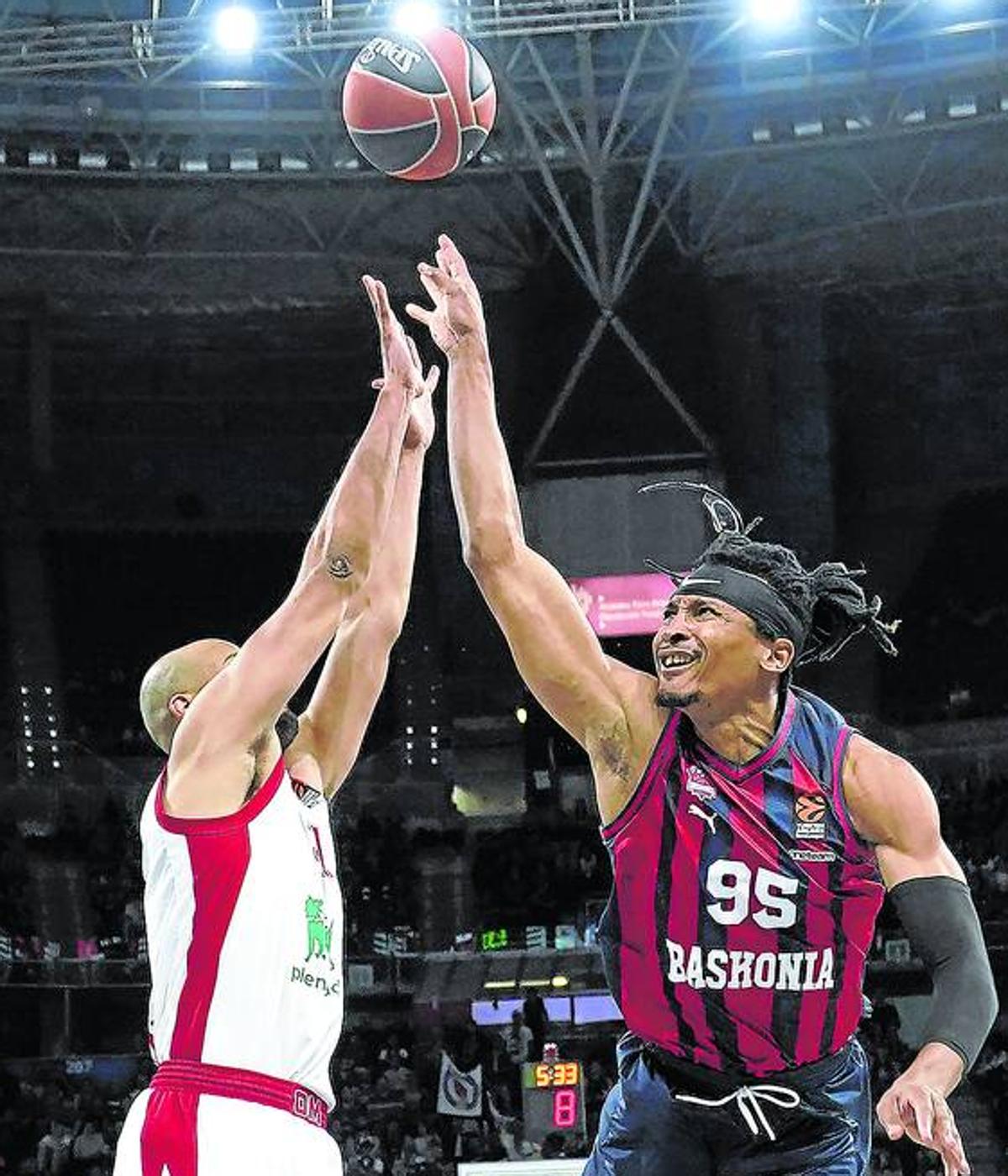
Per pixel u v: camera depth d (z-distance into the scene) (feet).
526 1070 51.21
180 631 89.81
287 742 13.30
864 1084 12.69
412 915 78.02
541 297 81.05
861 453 86.89
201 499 89.10
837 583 12.69
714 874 12.10
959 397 85.66
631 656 81.97
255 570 90.84
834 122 69.41
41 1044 72.64
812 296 81.41
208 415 88.53
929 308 81.41
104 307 81.51
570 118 66.54
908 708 86.69
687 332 82.07
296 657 12.22
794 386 83.15
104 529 89.04
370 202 74.54
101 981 72.59
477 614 88.28
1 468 86.63
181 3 67.26
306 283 78.74
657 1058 12.67
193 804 12.17
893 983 69.46
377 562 14.55
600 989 71.77
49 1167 63.05
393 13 58.23
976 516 86.94
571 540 79.00
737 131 70.54
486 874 78.23
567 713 12.57
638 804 12.30
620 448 83.51
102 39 60.29
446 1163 61.72
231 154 70.23
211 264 77.30
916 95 67.87
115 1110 66.59
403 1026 71.67
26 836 80.84
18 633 87.15
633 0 63.62
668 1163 12.62
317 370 86.74
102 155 69.67
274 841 12.37
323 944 12.57
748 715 12.19
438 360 82.79
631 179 73.92
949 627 87.30
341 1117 65.05
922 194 72.64
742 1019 12.21
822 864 12.03
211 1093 11.96
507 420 83.41
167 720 12.96
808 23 65.05
